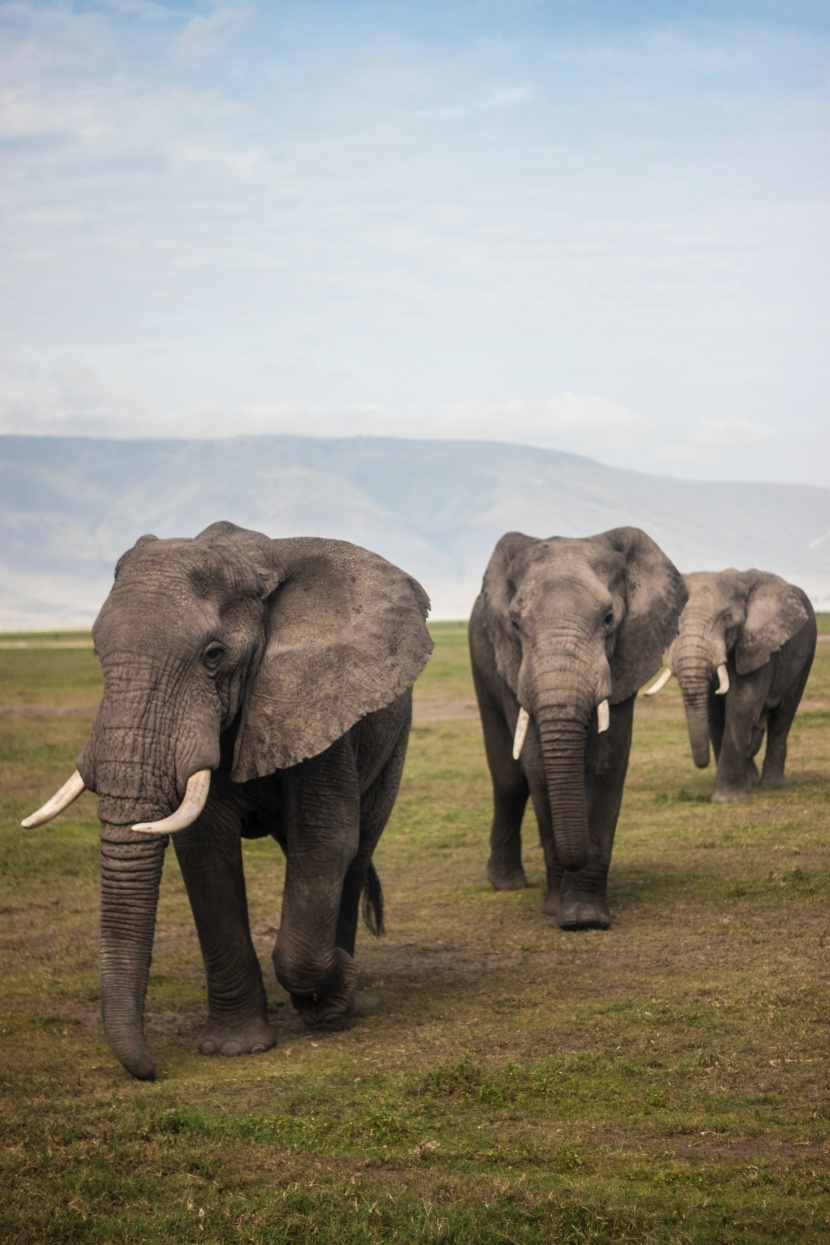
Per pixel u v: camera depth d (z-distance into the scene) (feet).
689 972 42.06
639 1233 23.21
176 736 30.76
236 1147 27.76
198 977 45.57
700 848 65.26
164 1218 24.17
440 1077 31.73
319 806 36.19
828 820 71.61
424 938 50.06
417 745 123.13
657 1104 29.84
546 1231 23.43
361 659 34.99
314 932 36.01
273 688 34.14
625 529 54.90
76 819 84.38
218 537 36.47
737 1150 27.12
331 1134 28.45
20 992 43.50
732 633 82.12
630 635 52.13
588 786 51.34
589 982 41.68
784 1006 37.22
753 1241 22.70
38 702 191.21
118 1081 33.09
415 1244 22.98
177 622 31.58
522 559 53.47
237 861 36.68
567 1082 31.60
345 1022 38.40
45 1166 26.84
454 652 329.93
